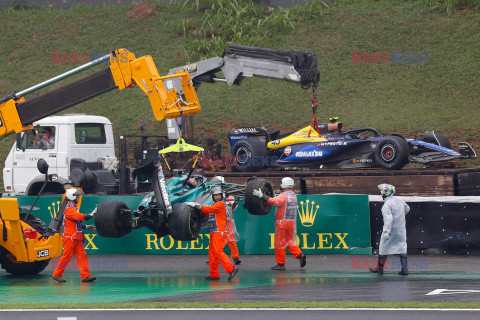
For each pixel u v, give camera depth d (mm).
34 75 113750
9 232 43594
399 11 117125
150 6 129250
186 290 38469
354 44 110812
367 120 92375
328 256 53594
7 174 64750
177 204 42469
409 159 62469
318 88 102562
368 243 53906
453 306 31766
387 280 41406
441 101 94938
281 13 120312
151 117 100750
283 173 64375
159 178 42719
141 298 35844
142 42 119625
